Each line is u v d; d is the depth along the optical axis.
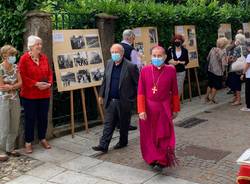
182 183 5.70
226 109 10.20
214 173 6.05
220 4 16.17
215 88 10.80
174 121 9.01
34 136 7.27
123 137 7.11
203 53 12.30
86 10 8.59
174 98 6.19
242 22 14.17
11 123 6.63
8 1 7.39
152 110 6.05
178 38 9.80
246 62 9.84
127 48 8.11
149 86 6.09
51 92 7.48
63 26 8.13
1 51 6.50
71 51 7.86
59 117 8.08
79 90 8.48
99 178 5.90
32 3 7.51
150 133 6.12
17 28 7.32
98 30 8.50
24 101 6.82
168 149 6.01
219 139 7.72
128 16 9.31
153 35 10.12
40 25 7.28
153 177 5.91
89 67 8.16
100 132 8.06
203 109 10.18
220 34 12.85
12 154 6.72
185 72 10.78
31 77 6.75
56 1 8.32
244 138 7.77
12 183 5.79
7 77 6.50
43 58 6.92
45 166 6.36
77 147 7.20
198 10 11.85
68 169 6.24
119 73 6.91
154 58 6.01
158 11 10.34
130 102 6.99
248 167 3.92
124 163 6.46
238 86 10.56
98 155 6.82
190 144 7.43
